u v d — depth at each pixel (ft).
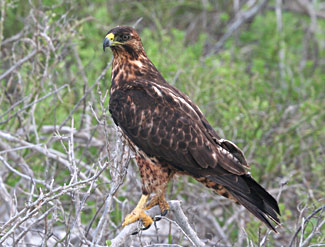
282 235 38.19
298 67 61.16
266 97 49.55
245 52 62.90
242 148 44.45
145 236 37.70
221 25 67.21
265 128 45.52
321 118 47.34
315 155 45.50
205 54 62.95
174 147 31.12
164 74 43.83
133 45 32.50
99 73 44.98
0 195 35.35
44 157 39.70
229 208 43.01
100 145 40.47
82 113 39.50
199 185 42.50
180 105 31.55
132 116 31.68
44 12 44.45
